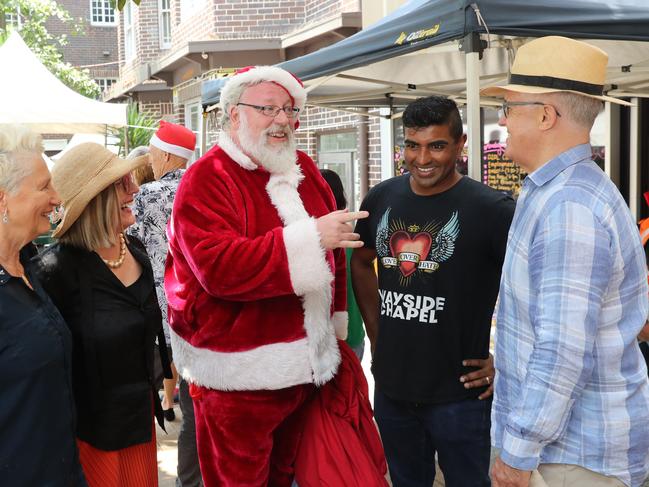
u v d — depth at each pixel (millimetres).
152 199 3824
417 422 2762
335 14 9133
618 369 1856
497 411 2014
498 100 5848
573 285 1751
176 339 2498
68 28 28734
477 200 2584
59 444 2000
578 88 1883
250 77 2363
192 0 11828
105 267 2461
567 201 1811
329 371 2492
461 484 2648
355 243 2250
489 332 2637
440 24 3125
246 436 2428
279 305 2389
